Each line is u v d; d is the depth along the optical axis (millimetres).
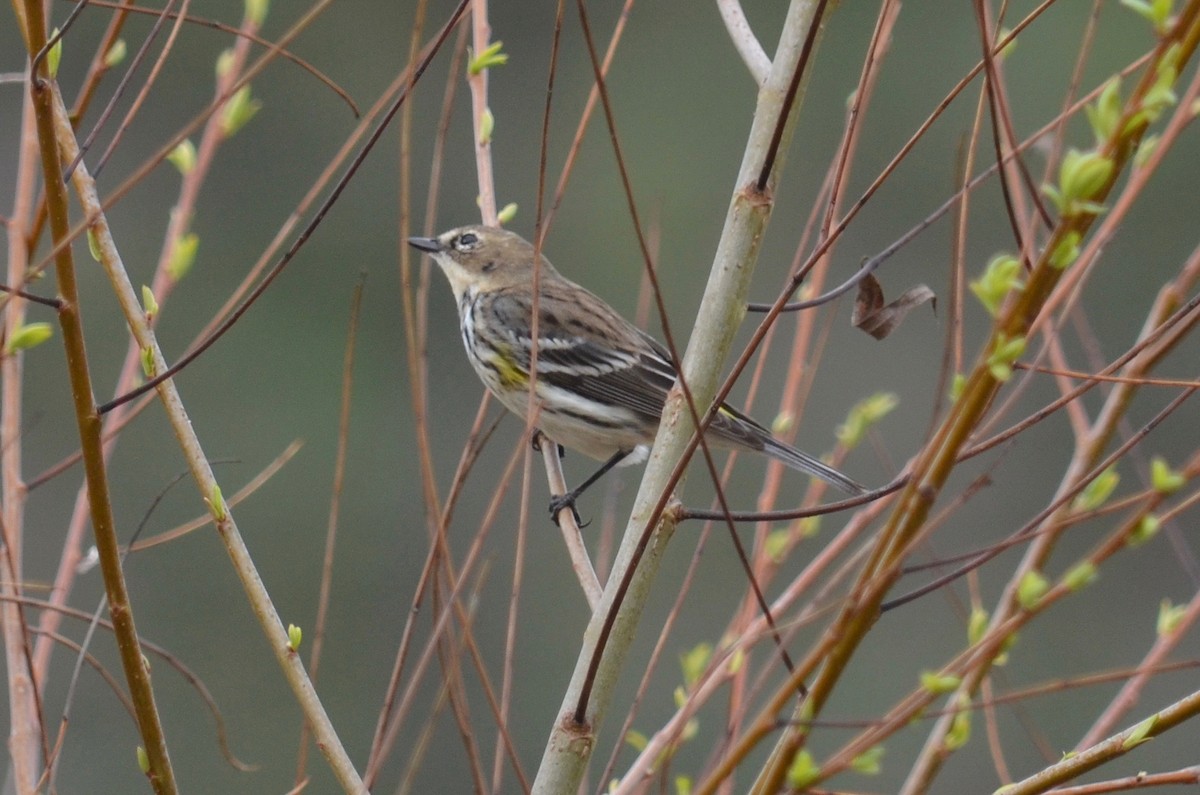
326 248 18156
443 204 18422
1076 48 17359
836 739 14531
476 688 15383
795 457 8352
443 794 15008
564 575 15922
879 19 5156
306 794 15094
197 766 15242
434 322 18078
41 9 4453
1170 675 15125
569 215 18703
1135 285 16766
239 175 18203
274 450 17359
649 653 14945
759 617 5730
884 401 6387
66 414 16391
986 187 16953
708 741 13766
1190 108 4453
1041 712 15047
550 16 19281
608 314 10133
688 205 18719
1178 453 15680
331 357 17844
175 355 17672
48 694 14336
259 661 15953
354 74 18625
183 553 16234
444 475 17156
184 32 17562
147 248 17531
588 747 5109
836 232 4461
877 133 17781
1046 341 5125
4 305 4512
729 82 19109
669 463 5293
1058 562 15305
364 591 16719
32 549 15742
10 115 16875
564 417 9789
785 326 16094
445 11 18734
